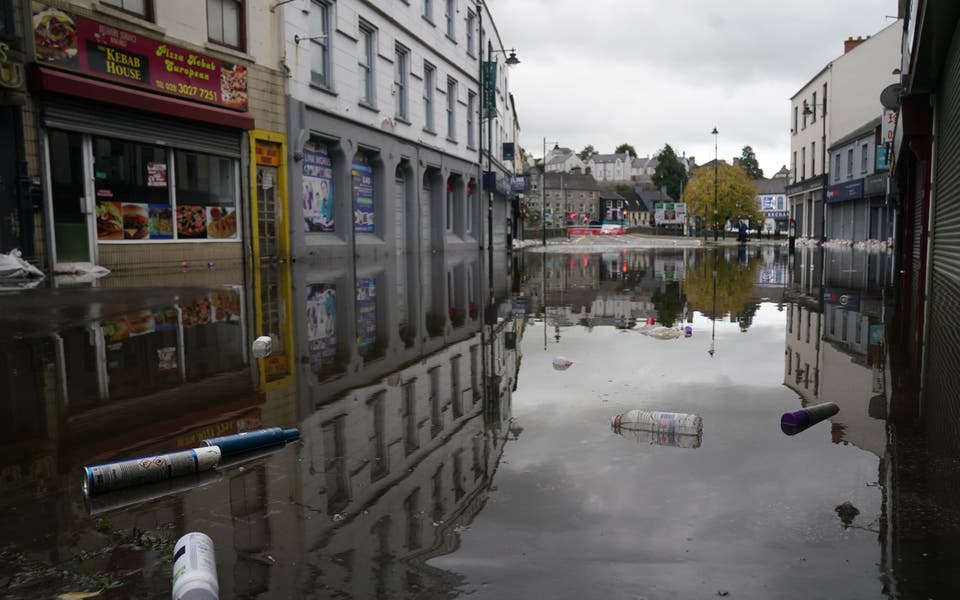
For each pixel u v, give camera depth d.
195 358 5.54
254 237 16.92
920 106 12.23
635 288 12.66
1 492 2.70
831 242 42.59
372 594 1.87
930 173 12.12
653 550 2.13
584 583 1.93
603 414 3.80
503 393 4.34
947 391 4.24
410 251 25.12
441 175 27.64
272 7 16.98
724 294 11.30
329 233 19.97
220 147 15.91
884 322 7.43
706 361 5.42
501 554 2.11
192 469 2.87
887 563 2.03
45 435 3.45
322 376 4.90
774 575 1.97
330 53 19.09
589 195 134.38
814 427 3.49
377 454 3.12
